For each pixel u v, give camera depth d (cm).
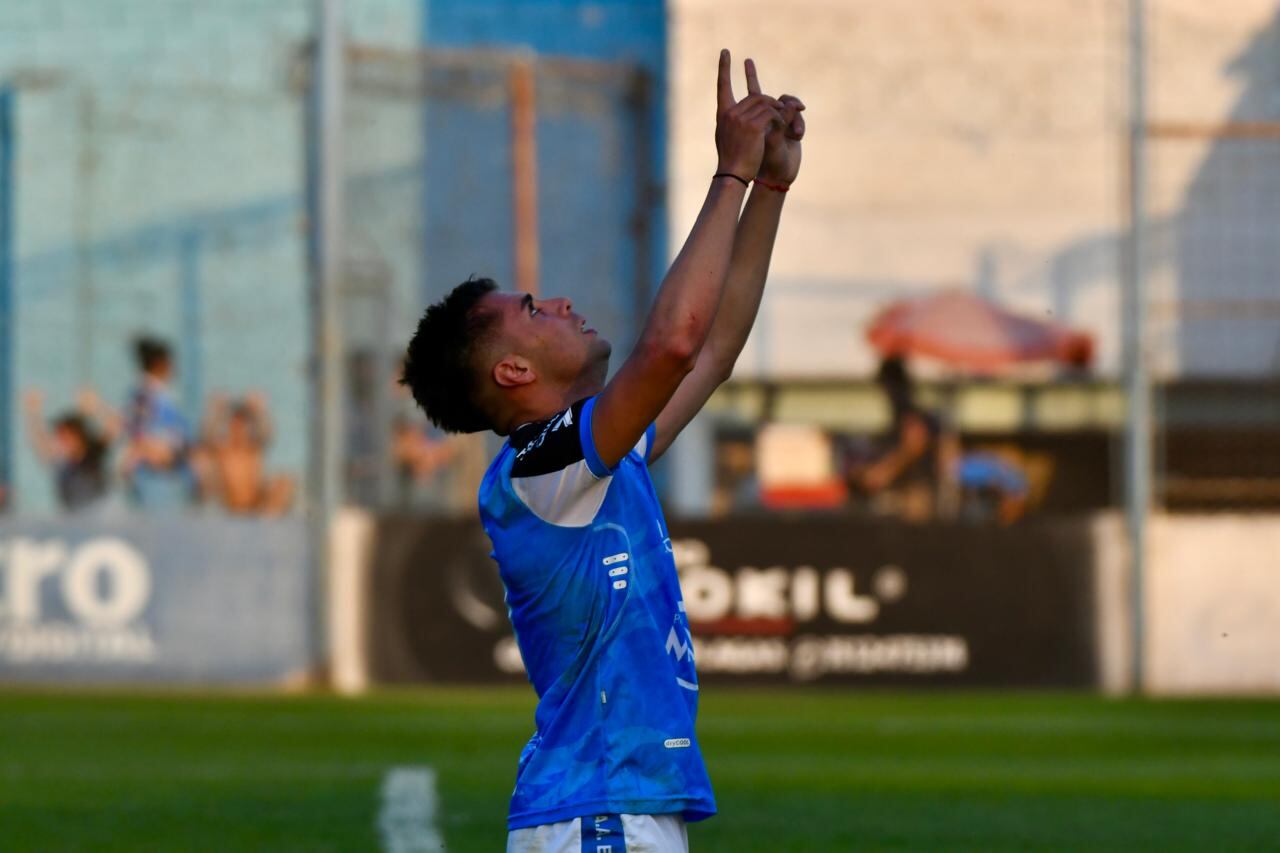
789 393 5675
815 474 5453
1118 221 5728
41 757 3050
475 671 4456
